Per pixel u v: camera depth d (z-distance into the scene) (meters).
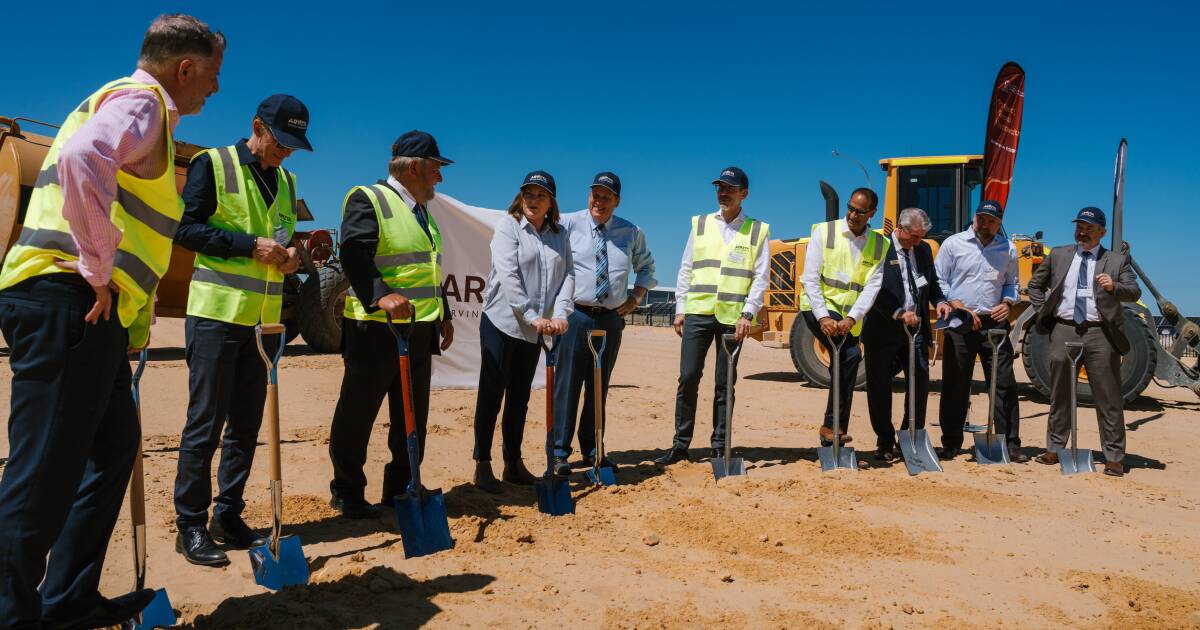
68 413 2.43
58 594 2.68
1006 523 4.86
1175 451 7.30
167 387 8.66
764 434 7.69
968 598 3.64
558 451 5.60
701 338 6.22
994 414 6.75
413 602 3.32
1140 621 3.43
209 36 2.72
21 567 2.39
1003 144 10.16
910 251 6.63
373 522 4.39
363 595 3.35
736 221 6.18
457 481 5.36
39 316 2.39
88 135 2.32
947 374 6.84
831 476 5.91
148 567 3.58
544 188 5.05
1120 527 4.86
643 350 17.11
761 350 17.20
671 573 3.82
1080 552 4.36
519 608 3.32
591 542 4.23
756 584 3.71
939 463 6.29
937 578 3.88
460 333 9.44
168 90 2.70
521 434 5.38
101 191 2.32
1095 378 6.29
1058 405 6.55
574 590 3.55
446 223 9.27
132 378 2.91
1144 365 9.29
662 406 9.11
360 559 3.77
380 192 4.27
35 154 8.96
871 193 6.32
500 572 3.72
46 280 2.40
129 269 2.55
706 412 8.93
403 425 4.56
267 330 3.37
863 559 4.11
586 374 6.02
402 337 3.91
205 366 3.63
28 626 2.43
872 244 6.41
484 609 3.29
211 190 3.65
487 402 5.11
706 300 6.16
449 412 8.03
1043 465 6.54
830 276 6.42
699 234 6.29
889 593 3.66
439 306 4.50
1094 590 3.78
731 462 5.85
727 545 4.23
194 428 3.65
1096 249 6.36
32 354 2.39
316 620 3.07
